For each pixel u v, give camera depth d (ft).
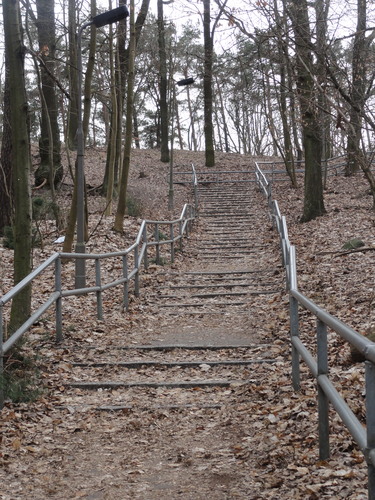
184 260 53.57
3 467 15.12
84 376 23.62
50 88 76.54
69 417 19.21
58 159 79.66
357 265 39.29
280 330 28.96
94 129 123.44
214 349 27.20
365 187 81.25
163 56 89.66
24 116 24.82
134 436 17.67
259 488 13.53
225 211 81.10
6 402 19.56
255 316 33.14
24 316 24.82
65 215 62.28
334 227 56.03
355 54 28.32
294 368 19.98
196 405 20.03
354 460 13.78
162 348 27.32
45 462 15.75
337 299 32.32
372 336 21.56
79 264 37.60
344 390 18.44
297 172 105.91
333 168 95.81
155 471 15.11
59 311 27.45
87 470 15.29
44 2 61.16
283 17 27.53
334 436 15.47
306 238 54.70
